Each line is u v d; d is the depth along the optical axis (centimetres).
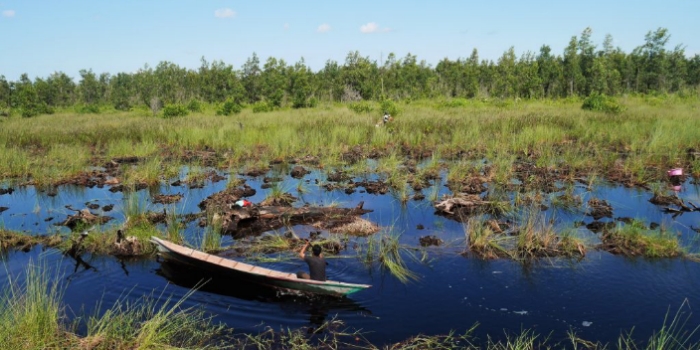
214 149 2222
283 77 6206
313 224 1166
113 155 2078
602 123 2544
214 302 789
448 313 746
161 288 838
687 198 1337
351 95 5431
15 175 1727
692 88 5438
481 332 691
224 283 862
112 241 1023
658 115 2841
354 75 5575
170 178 1688
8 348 607
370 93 5494
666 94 5131
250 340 673
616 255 955
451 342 664
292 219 1197
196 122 3008
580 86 5369
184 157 2033
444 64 7519
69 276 885
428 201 1344
